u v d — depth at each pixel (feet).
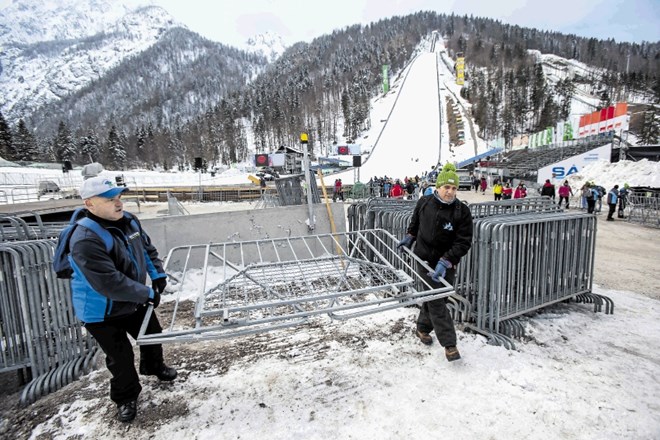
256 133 320.09
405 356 10.36
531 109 280.10
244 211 19.25
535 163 100.89
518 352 10.51
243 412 8.20
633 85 323.57
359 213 18.22
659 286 17.47
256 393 8.86
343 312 13.19
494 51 456.86
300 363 10.13
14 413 8.59
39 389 9.16
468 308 12.32
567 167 80.28
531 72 339.57
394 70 475.31
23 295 9.28
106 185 7.22
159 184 143.74
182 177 176.45
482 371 9.52
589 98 336.90
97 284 6.89
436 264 10.48
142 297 7.39
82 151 255.29
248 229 19.29
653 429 7.39
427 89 365.61
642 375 9.33
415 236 11.25
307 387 9.04
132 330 8.53
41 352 9.69
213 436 7.49
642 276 19.24
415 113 299.58
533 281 12.73
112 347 7.70
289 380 9.35
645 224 39.55
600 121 87.97
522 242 12.05
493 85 325.83
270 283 11.57
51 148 266.98
